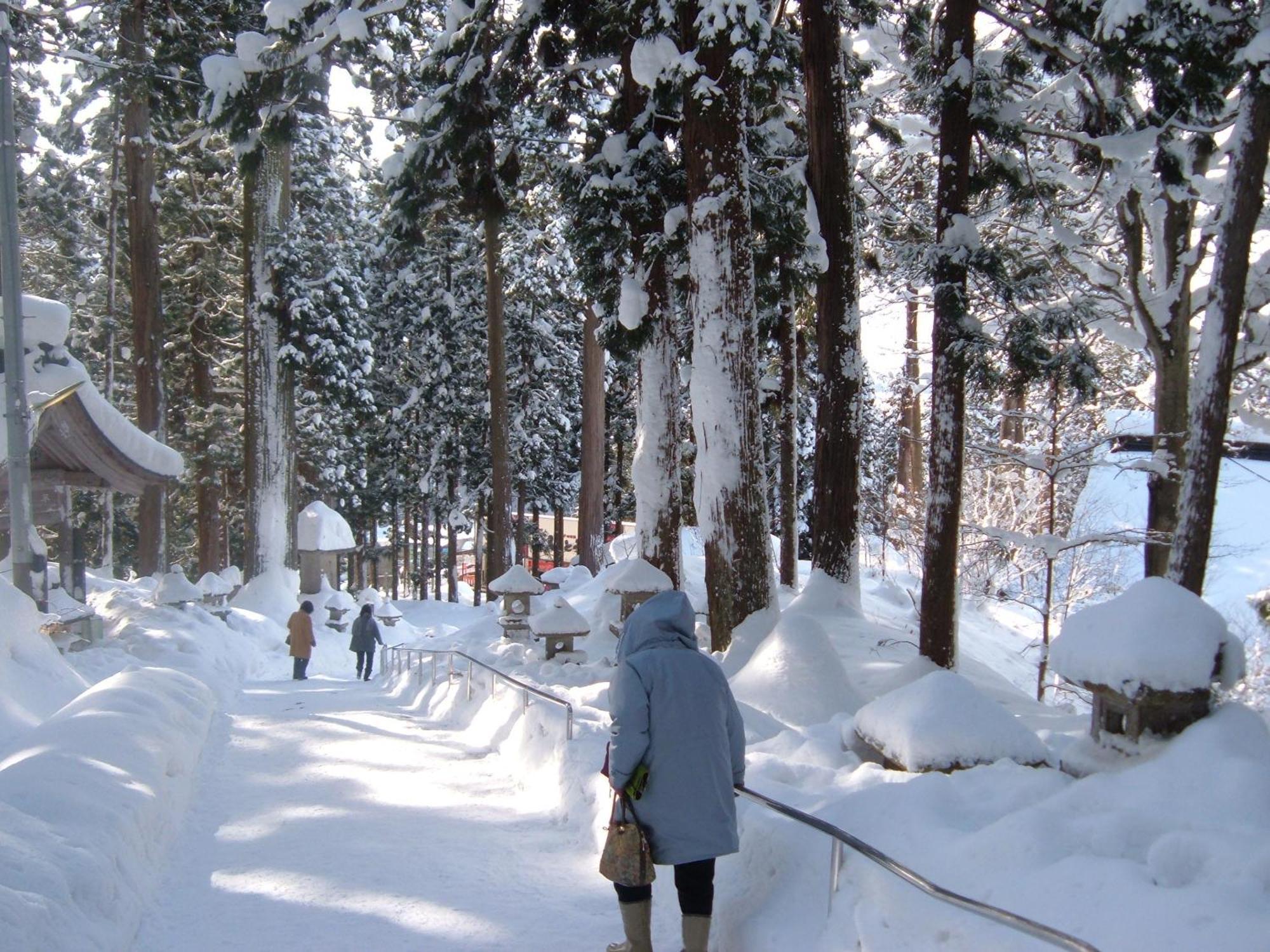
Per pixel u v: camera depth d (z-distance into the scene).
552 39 17.53
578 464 44.88
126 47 25.55
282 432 27.58
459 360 38.31
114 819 5.46
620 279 16.19
